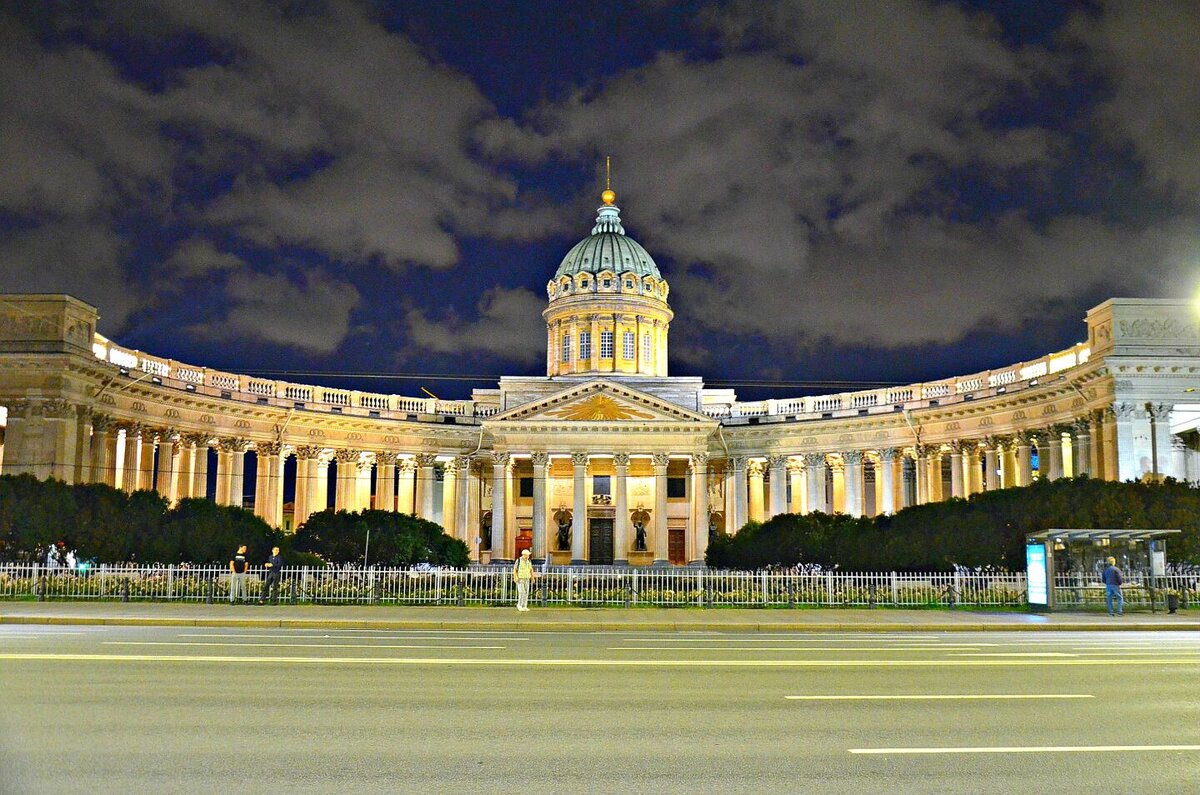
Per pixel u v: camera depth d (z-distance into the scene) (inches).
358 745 476.1
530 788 406.0
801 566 1870.1
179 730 502.9
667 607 1493.6
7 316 2166.6
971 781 421.7
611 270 3688.5
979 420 2719.0
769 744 487.5
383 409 3189.0
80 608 1300.4
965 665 794.2
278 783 407.8
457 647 904.9
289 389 2989.7
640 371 3654.0
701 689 650.8
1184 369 2107.5
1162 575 1533.0
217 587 1499.8
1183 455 2442.2
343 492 3120.1
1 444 2422.5
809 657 844.6
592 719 544.1
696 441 3139.8
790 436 3233.3
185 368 2701.8
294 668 731.4
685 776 426.3
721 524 3494.1
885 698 619.8
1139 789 411.2
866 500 3563.0
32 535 1718.8
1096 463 2208.4
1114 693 647.1
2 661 742.5
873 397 3100.4
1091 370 2174.0
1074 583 1507.1
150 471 2696.9
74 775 414.6
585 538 3107.8
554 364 3747.5
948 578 1566.2
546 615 1306.6
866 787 411.5
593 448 3152.1
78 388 2209.6
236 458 2812.5
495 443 3166.8
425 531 2345.0
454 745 478.9
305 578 1502.2
